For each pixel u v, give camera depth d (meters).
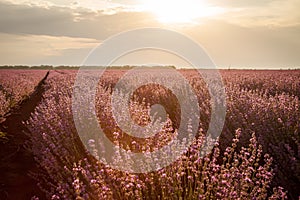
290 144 5.75
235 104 7.82
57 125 6.47
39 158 6.17
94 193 4.10
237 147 5.96
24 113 11.14
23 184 5.50
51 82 19.55
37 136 6.63
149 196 4.06
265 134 6.00
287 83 13.33
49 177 5.53
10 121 10.03
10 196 5.12
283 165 5.02
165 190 3.95
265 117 6.53
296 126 5.80
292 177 4.96
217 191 4.00
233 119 6.80
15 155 6.84
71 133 6.00
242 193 3.68
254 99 7.77
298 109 6.75
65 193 4.40
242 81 14.88
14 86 18.62
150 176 4.25
